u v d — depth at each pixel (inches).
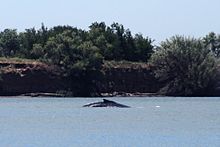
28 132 7145.7
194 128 7647.6
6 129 7504.9
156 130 7386.8
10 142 6259.8
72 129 7500.0
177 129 7524.6
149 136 6756.9
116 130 7381.9
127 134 6948.8
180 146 5994.1
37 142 6254.9
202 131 7268.7
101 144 6107.3
